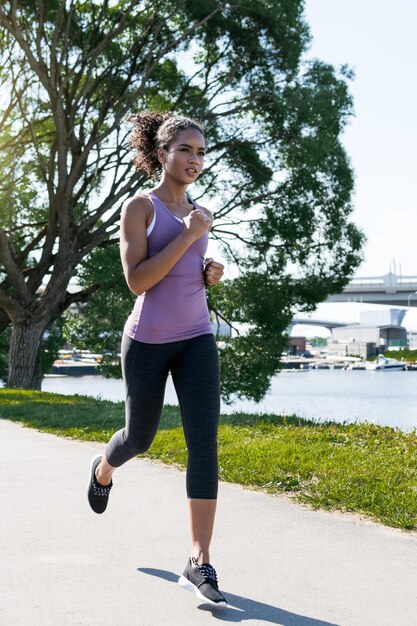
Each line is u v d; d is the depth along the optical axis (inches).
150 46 735.7
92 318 968.9
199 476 115.4
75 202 791.1
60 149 722.8
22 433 347.6
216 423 118.2
